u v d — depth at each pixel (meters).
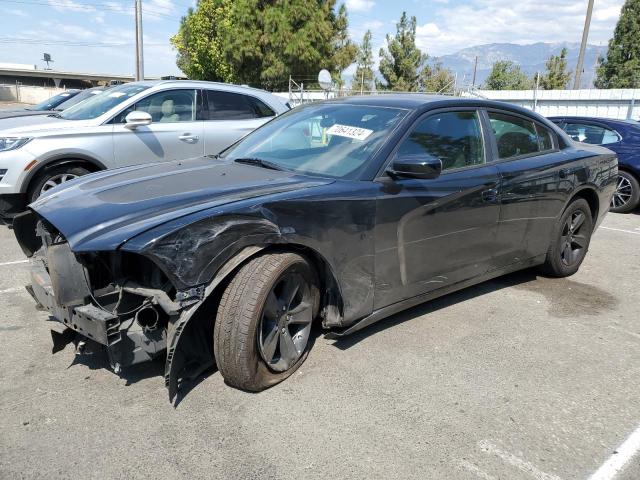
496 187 3.92
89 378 3.01
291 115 4.27
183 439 2.51
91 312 2.60
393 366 3.27
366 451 2.48
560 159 4.64
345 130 3.65
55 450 2.40
